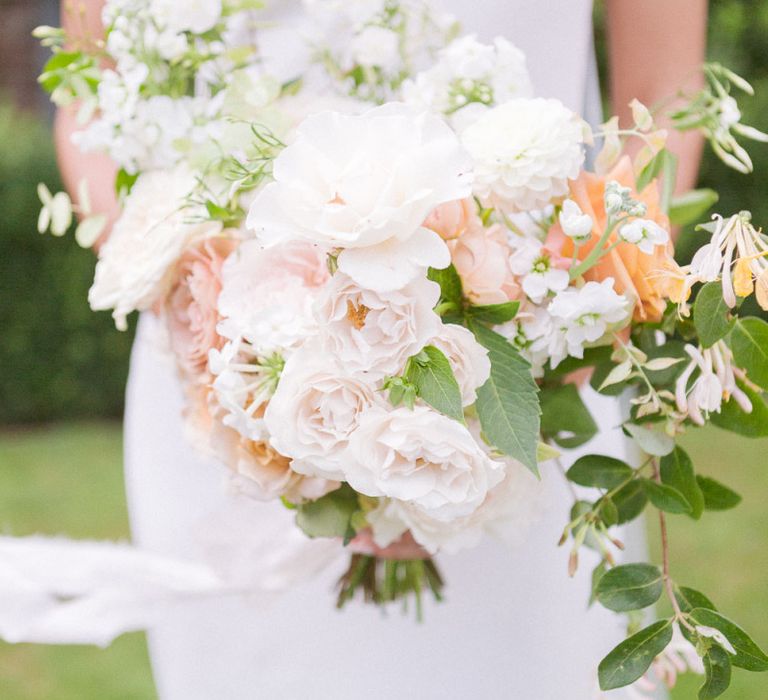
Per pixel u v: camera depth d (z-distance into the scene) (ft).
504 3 5.81
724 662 4.23
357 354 3.89
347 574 5.71
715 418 4.55
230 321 4.37
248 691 6.45
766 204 21.70
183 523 6.47
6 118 24.91
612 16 6.15
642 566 4.35
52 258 23.35
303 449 4.13
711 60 22.38
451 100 4.79
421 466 4.04
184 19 5.04
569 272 4.24
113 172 6.38
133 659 12.66
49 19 34.86
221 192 4.79
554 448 4.55
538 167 4.18
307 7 5.43
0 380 23.65
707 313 4.07
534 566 6.10
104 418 24.25
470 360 4.04
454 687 6.23
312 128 3.91
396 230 3.78
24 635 6.13
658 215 4.43
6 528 6.41
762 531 15.26
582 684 6.10
